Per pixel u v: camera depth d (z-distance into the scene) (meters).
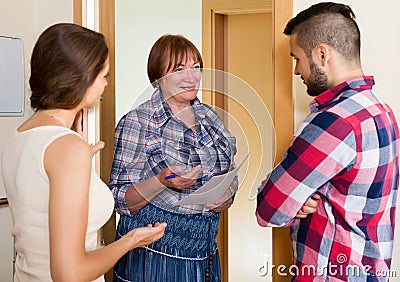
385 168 1.59
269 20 3.54
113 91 2.89
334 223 1.63
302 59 1.70
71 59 1.50
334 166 1.55
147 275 2.16
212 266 2.19
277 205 1.63
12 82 2.78
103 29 2.78
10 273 2.77
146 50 3.64
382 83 2.04
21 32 2.82
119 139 2.02
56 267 1.39
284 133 2.17
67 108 1.56
